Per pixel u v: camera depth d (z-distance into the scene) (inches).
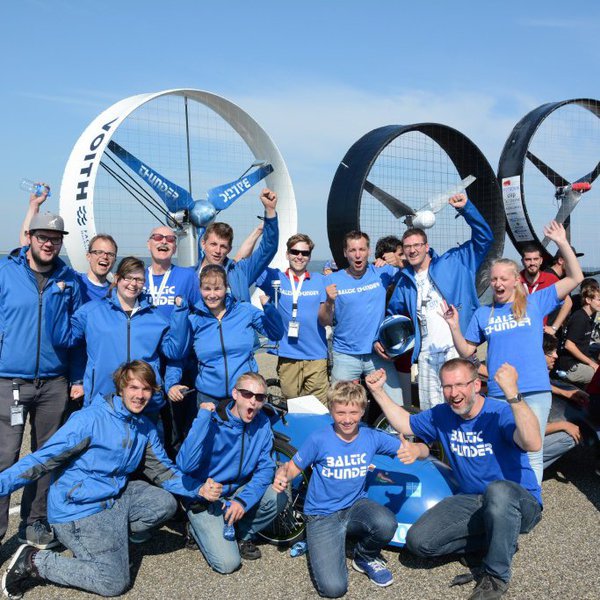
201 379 171.0
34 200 175.9
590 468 211.0
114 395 145.9
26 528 162.4
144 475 159.8
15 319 155.7
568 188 327.3
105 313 162.6
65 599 136.2
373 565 141.7
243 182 307.6
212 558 146.0
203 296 166.2
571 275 170.1
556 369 251.8
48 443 138.3
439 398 199.9
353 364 215.0
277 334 180.7
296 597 134.9
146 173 278.7
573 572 140.9
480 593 129.9
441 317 198.8
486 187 328.2
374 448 145.7
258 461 154.5
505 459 142.3
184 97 303.3
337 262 311.1
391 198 303.7
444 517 142.6
